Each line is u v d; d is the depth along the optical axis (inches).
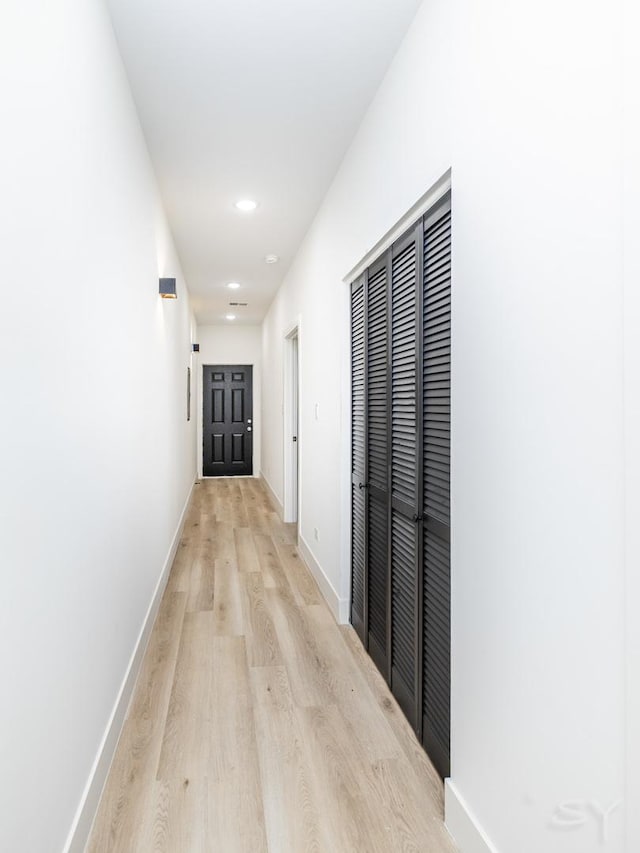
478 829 52.0
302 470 169.0
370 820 60.0
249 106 94.0
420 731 73.8
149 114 96.5
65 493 51.2
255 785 65.4
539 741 42.8
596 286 36.0
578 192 37.7
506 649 47.6
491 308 50.3
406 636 80.4
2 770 36.8
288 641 106.6
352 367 114.8
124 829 58.3
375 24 73.1
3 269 36.8
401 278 82.0
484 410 51.5
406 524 80.7
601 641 35.9
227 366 345.7
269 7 69.9
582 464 37.6
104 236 67.5
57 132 48.4
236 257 187.2
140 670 94.3
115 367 75.1
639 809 32.7
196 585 140.3
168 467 149.5
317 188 129.3
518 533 45.7
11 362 38.3
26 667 41.3
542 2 41.8
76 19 54.3
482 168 51.9
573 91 38.2
